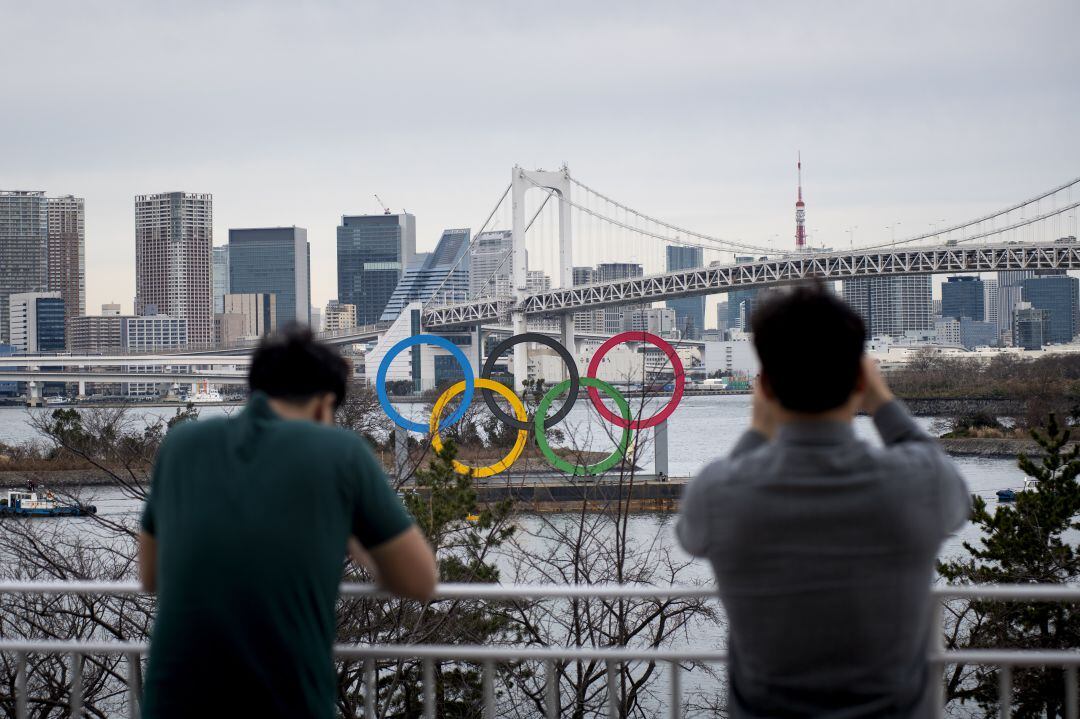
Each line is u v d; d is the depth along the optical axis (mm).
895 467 1958
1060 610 10008
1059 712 10000
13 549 9844
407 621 8469
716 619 10992
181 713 2168
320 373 2572
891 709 1961
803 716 1973
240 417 2387
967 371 109438
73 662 3234
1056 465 11844
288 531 2201
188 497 2273
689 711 10523
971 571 11734
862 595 1921
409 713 8023
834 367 1934
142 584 2566
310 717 2195
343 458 2291
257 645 2160
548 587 2850
